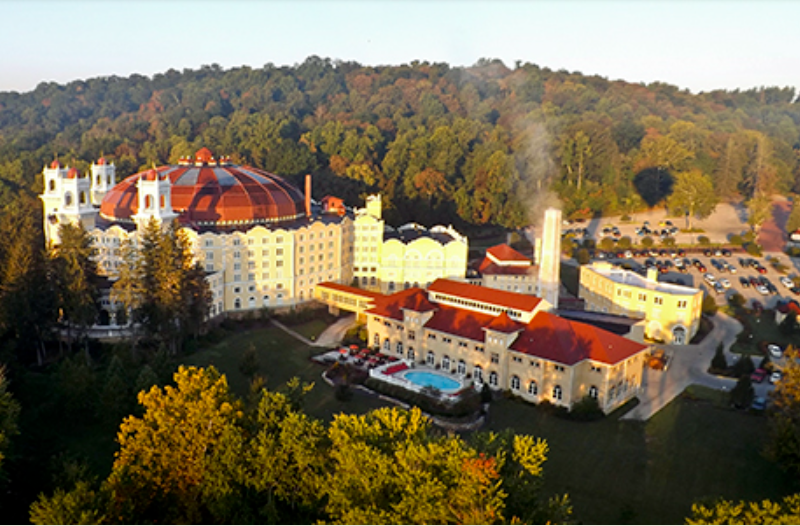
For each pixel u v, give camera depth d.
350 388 145.50
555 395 135.12
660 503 106.50
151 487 89.69
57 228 178.38
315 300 195.38
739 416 132.38
